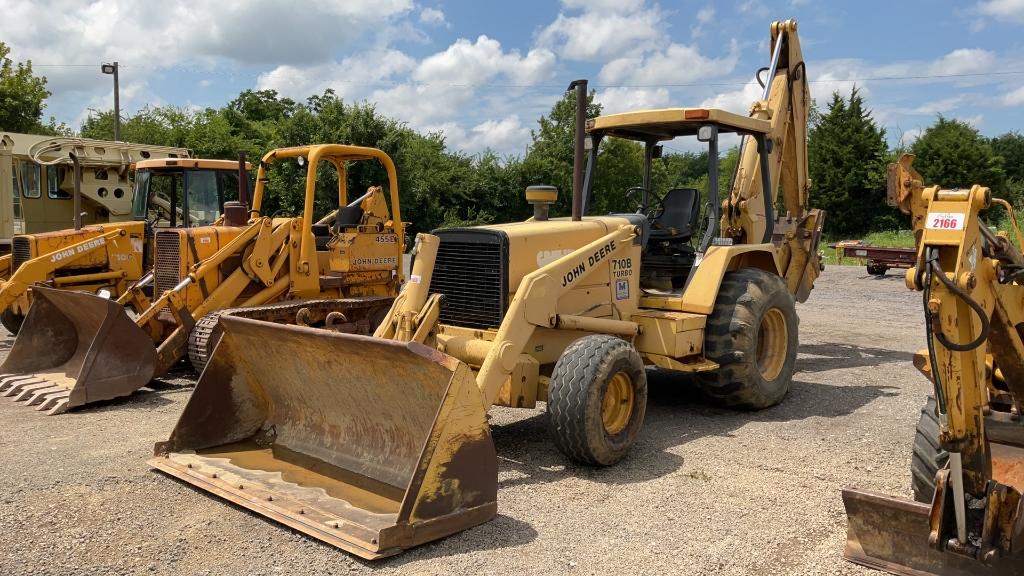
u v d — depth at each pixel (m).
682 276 7.19
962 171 40.75
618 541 3.94
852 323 12.00
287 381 5.06
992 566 3.18
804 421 6.38
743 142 7.95
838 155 41.25
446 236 5.92
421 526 3.79
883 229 40.06
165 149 14.77
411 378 4.20
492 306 5.61
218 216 10.54
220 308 8.09
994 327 3.36
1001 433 4.04
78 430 6.03
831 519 4.23
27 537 3.95
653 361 6.20
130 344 7.04
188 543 3.89
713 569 3.63
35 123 26.66
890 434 5.95
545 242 5.82
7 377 7.31
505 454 5.45
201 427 5.11
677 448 5.57
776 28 8.48
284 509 4.09
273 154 9.13
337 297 9.27
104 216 14.25
